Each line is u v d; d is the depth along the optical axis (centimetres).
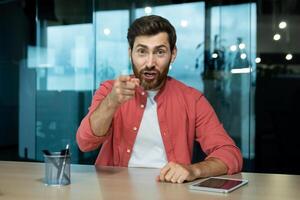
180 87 136
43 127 454
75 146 378
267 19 384
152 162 128
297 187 94
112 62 427
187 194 86
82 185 95
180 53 404
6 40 456
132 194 86
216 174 107
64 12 438
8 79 460
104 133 114
